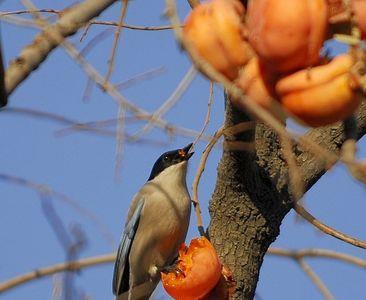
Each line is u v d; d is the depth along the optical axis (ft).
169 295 23.82
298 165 28.45
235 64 15.58
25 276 20.18
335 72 14.78
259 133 28.81
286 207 28.84
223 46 15.55
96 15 17.03
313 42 14.74
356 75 14.60
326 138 27.61
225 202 29.01
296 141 16.61
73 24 16.74
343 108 14.82
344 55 15.05
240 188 28.50
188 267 23.62
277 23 14.67
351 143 14.56
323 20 14.76
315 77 14.82
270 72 15.26
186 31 15.99
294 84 14.92
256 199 28.63
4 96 16.19
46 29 16.72
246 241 28.86
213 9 15.90
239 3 16.08
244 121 23.18
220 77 14.65
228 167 27.89
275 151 28.76
